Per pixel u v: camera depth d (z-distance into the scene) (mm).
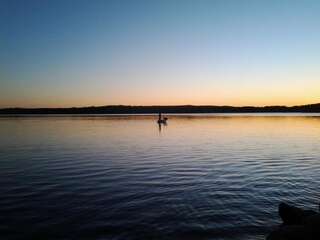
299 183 16500
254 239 9531
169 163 22766
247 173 19109
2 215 11617
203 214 11680
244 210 12117
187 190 15078
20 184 16281
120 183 16531
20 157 25562
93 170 20109
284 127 66500
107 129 61562
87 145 34469
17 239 9609
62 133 51156
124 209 12242
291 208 10000
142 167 21172
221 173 19141
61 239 9586
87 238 9633
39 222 10922
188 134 49938
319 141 38344
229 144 35500
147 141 38969
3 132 53125
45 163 22672
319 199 13617
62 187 15641
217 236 9758
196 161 23688
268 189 15258
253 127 67062
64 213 11797
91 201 13305
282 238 8312
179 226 10539
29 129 61344
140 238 9617
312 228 8141
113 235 9852
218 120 109188
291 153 27922
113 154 27406
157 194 14375
